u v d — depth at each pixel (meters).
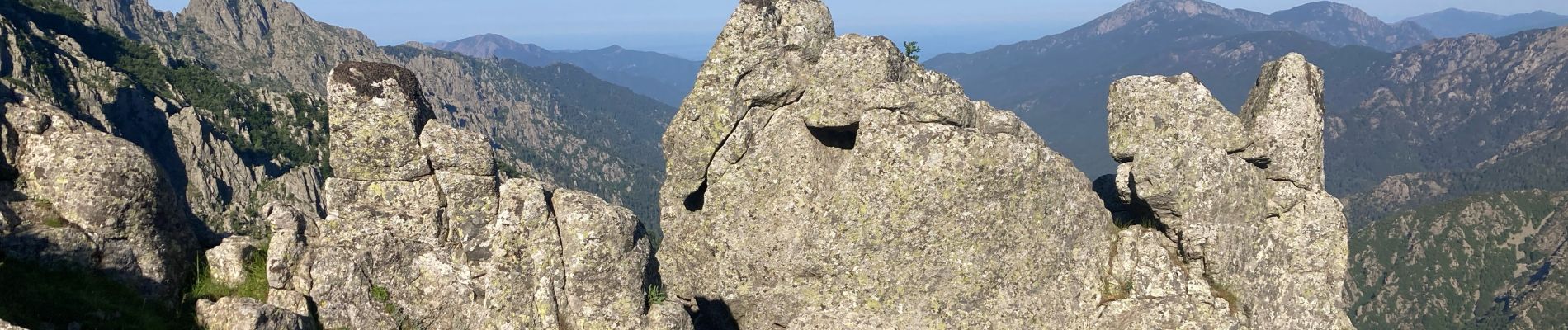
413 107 17.39
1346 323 21.53
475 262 17.16
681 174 20.25
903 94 17.97
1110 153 21.00
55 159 15.43
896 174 18.03
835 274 18.89
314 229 17.44
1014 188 18.73
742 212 19.88
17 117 15.67
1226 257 20.09
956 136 18.02
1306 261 21.14
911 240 18.34
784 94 19.59
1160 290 20.23
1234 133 20.09
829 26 20.20
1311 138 20.81
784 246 19.38
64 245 14.75
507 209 16.48
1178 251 20.70
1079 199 20.30
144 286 15.51
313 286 16.80
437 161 17.09
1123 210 22.81
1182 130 19.78
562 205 16.52
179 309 15.66
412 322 17.23
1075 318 19.83
